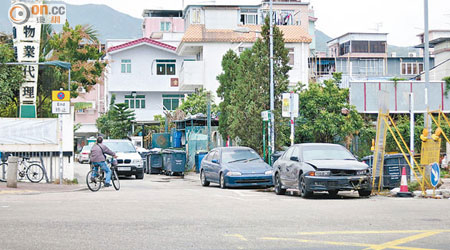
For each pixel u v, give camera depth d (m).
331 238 9.00
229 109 31.50
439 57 60.97
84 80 35.31
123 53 64.38
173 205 14.62
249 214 12.42
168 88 64.56
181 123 42.12
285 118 30.73
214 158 24.39
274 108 29.77
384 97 19.48
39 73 31.19
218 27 51.94
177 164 33.66
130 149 31.52
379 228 10.09
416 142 33.44
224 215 12.23
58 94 22.83
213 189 22.30
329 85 33.22
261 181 22.52
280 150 30.69
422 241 8.68
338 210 13.16
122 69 64.44
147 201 15.84
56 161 24.31
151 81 64.50
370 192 18.03
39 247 8.22
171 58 64.94
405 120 35.25
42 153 24.17
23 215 12.08
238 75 32.03
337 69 73.00
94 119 78.56
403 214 12.20
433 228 10.07
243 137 30.14
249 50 33.22
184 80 51.12
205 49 51.16
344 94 33.31
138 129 60.12
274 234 9.44
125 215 12.18
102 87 78.56
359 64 73.50
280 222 10.99
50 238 9.02
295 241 8.71
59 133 24.23
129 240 8.84
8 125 23.94
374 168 19.47
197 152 35.16
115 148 31.38
